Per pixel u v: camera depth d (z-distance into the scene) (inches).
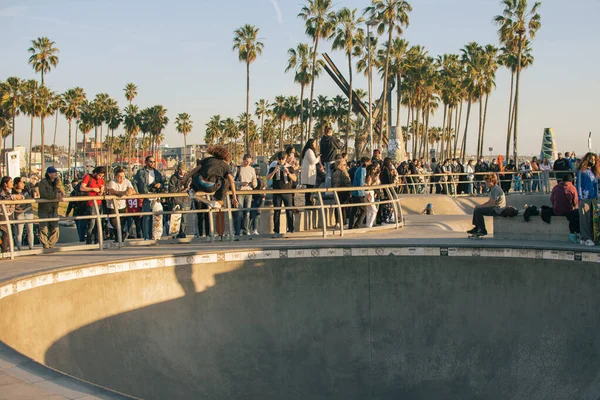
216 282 402.6
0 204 375.9
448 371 403.5
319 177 597.6
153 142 4131.4
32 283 308.2
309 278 420.5
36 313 310.0
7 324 279.9
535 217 432.8
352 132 3373.5
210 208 454.0
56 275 326.6
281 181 498.3
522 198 947.3
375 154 655.8
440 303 415.5
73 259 372.5
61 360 316.2
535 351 387.5
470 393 392.5
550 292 388.8
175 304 386.3
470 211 931.3
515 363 390.3
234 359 396.2
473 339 406.0
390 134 1286.9
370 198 533.3
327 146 609.3
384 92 1764.3
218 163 361.1
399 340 415.8
